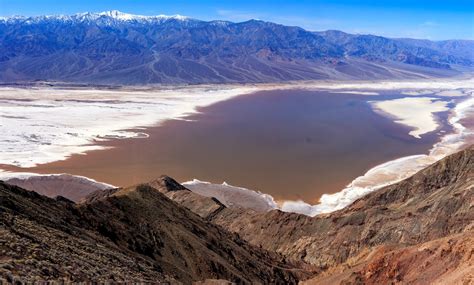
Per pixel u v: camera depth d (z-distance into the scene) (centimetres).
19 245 2669
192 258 5216
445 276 3897
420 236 7300
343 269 5791
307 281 5875
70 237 3594
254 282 5509
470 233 4288
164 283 3628
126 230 4903
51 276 2452
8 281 2106
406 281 4284
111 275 3031
